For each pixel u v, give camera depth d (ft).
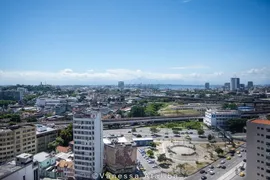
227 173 607.78
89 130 588.50
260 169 464.24
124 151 620.49
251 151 477.36
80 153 598.34
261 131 460.14
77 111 638.12
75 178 597.93
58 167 606.55
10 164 443.73
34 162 463.83
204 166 655.35
